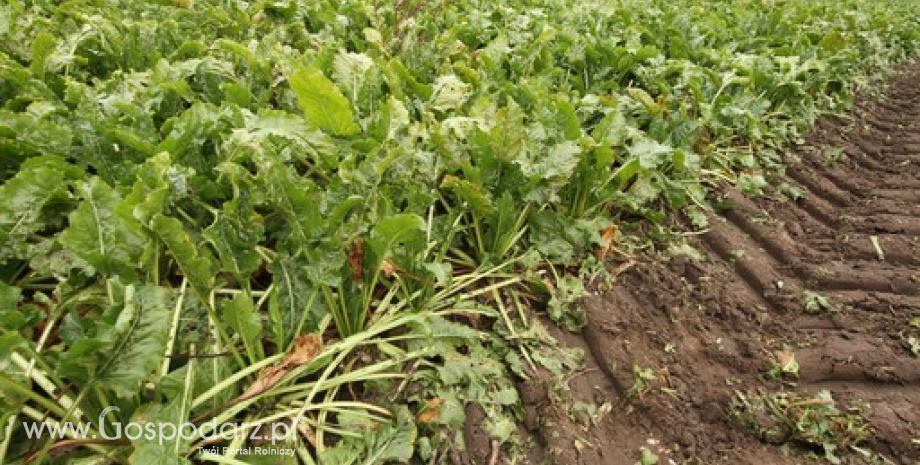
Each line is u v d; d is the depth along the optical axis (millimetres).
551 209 2854
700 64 4832
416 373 2031
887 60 7500
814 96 5270
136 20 3805
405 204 2402
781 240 3264
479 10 5434
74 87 2559
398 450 1783
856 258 3176
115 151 2152
